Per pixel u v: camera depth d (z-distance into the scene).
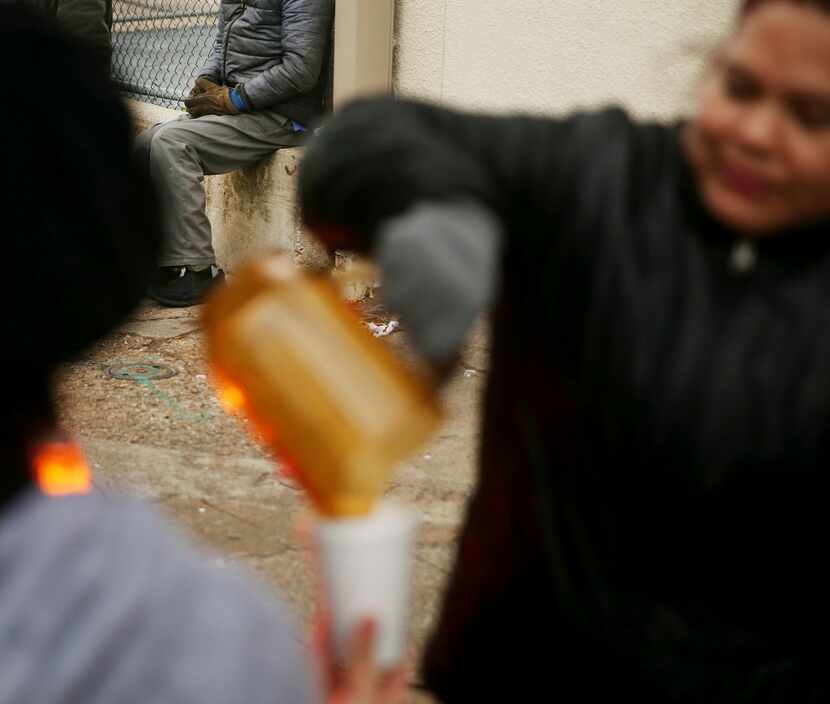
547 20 4.72
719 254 1.37
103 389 4.55
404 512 1.05
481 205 1.25
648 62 4.38
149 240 0.85
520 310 1.48
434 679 1.65
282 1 5.47
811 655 1.40
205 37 6.71
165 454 4.02
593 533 1.43
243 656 0.75
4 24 0.77
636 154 1.43
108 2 6.58
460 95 5.14
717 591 1.39
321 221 1.34
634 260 1.38
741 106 1.31
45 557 0.74
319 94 5.64
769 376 1.32
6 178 0.75
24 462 0.79
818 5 1.23
